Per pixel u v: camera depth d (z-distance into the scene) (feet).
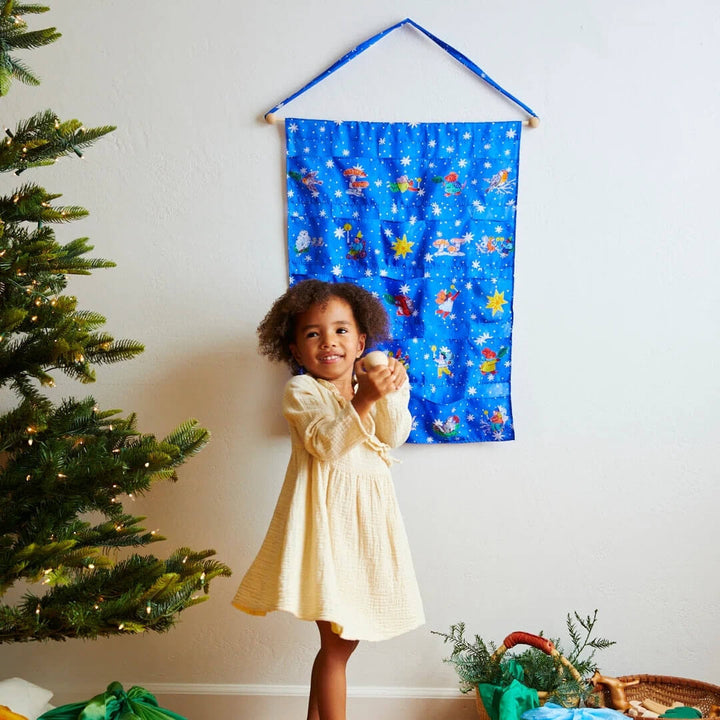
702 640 6.65
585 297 6.59
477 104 6.50
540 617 6.66
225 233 6.51
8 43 4.58
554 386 6.63
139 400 6.54
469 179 6.49
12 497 4.71
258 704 6.62
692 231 6.57
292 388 5.58
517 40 6.50
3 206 4.79
